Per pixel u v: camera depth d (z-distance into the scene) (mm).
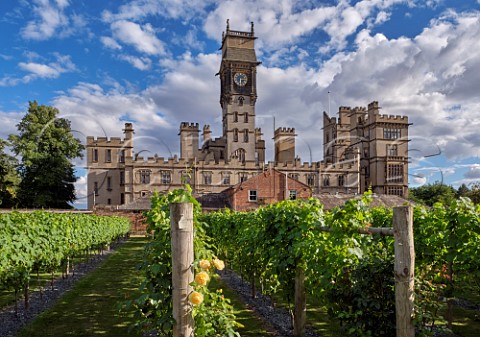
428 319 5223
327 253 5457
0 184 41750
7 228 8242
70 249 13570
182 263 3750
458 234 6547
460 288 7238
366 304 4418
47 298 10320
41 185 47625
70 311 8945
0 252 7719
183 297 3746
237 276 13938
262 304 9547
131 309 8859
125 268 16156
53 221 11289
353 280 4707
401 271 3895
